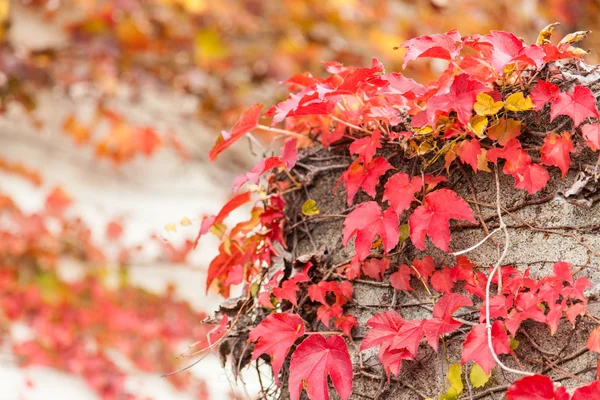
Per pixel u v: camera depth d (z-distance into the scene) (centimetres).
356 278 238
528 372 216
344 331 235
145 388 435
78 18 538
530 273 224
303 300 239
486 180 229
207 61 546
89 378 425
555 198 224
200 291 512
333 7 538
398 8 536
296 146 241
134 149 565
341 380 225
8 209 498
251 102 552
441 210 225
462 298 222
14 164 546
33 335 448
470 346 219
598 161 221
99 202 553
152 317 482
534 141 226
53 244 498
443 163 232
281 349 229
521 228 226
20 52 514
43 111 555
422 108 231
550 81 227
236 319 241
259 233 245
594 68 227
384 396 232
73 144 571
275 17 548
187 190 578
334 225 241
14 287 471
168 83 546
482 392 224
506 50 222
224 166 582
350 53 536
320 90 229
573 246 222
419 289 232
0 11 507
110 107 556
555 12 498
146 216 548
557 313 217
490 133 226
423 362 229
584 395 210
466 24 519
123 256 509
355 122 238
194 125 576
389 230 227
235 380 243
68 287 481
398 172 236
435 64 510
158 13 543
